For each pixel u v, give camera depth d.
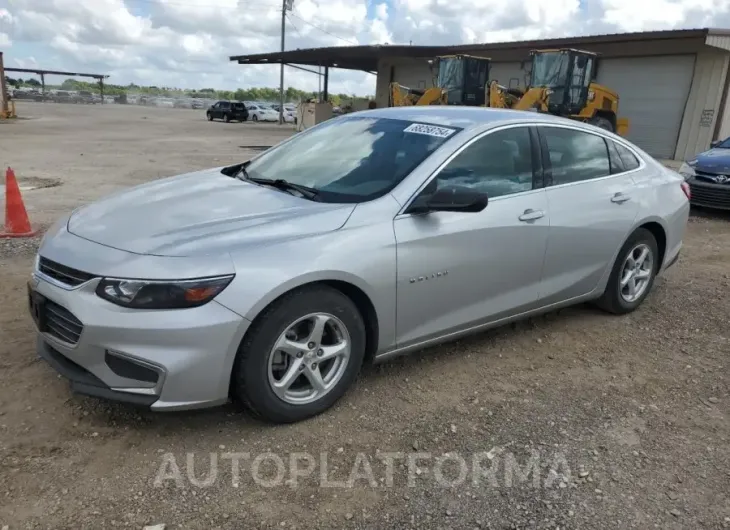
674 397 3.73
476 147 3.83
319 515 2.61
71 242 3.16
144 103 77.88
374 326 3.43
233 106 44.22
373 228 3.31
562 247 4.24
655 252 5.08
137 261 2.87
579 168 4.44
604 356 4.26
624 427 3.38
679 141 20.88
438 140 3.80
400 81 33.53
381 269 3.31
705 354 4.37
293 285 2.99
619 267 4.78
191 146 20.56
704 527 2.64
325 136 4.37
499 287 3.96
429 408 3.47
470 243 3.68
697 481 2.94
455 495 2.77
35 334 4.12
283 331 3.05
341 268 3.14
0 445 2.94
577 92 19.59
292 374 3.15
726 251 7.39
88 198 9.54
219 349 2.87
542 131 4.23
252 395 3.03
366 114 4.52
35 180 11.32
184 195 3.69
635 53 21.41
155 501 2.64
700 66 19.97
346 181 3.70
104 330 2.79
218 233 3.06
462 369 3.96
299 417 3.23
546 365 4.08
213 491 2.72
